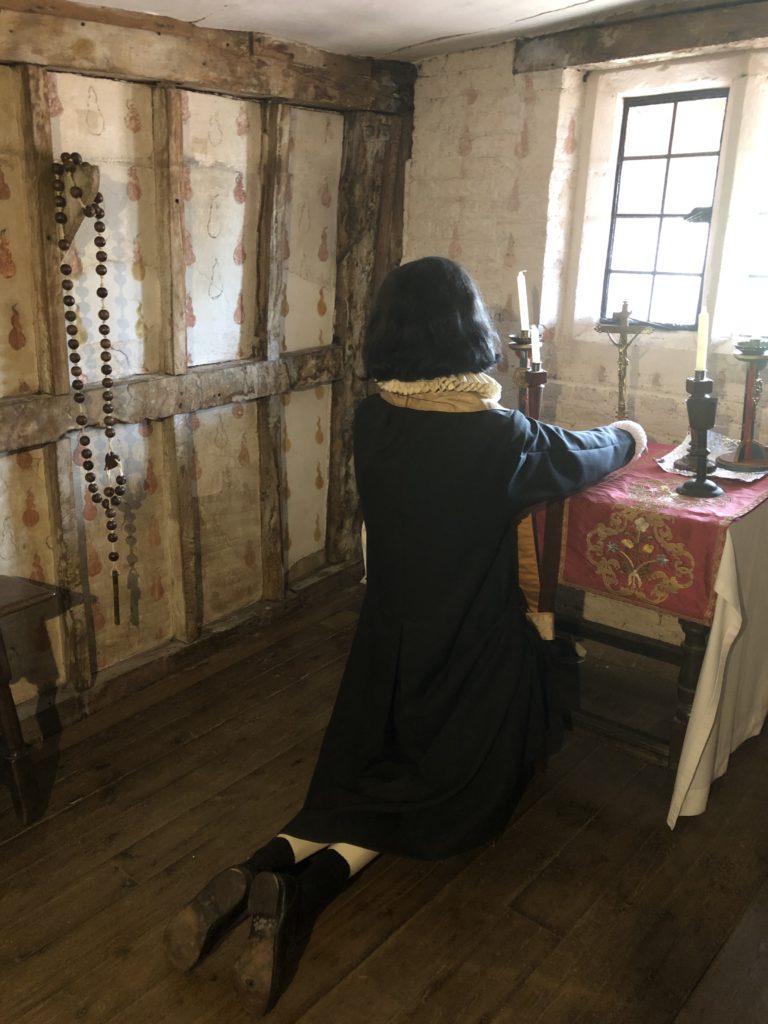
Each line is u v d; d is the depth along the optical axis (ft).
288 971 5.42
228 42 7.83
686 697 6.91
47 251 6.84
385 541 5.40
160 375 8.22
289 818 6.82
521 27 8.23
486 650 5.50
